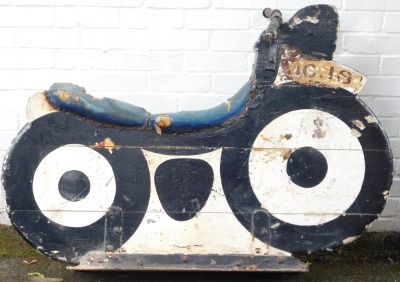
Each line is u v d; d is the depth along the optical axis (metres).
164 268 2.86
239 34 3.40
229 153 2.85
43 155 2.82
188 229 2.88
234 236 2.88
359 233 2.91
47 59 3.41
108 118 2.80
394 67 3.42
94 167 2.84
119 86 3.44
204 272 3.18
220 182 2.86
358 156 2.86
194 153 2.85
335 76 2.82
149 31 3.39
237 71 3.43
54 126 2.81
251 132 2.84
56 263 3.29
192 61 3.42
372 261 3.38
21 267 3.25
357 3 3.37
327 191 2.88
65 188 2.84
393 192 3.53
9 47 3.39
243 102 2.83
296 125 2.84
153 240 2.87
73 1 3.36
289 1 3.36
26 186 2.83
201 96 3.45
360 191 2.88
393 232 3.55
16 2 3.36
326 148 2.85
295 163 2.86
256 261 2.88
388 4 3.37
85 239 2.87
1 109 3.45
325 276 3.23
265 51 2.80
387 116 3.47
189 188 2.86
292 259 2.88
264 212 2.88
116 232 2.87
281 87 2.82
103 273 3.19
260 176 2.86
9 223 3.57
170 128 2.82
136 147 2.84
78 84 3.44
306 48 2.80
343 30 3.39
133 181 2.85
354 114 2.84
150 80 3.44
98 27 3.39
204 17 3.38
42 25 3.38
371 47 3.40
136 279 3.15
